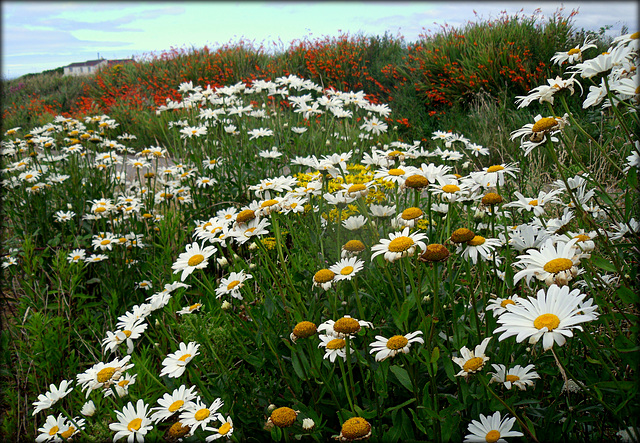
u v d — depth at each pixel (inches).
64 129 217.2
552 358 66.1
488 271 81.5
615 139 119.8
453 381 65.0
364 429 55.6
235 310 102.9
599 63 67.6
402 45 450.6
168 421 83.0
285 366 77.7
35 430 91.8
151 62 547.5
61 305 120.0
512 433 54.9
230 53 494.9
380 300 79.4
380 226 97.2
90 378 76.4
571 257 57.4
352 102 178.1
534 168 131.2
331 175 104.6
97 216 151.5
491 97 249.6
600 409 60.7
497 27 310.8
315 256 99.9
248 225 87.0
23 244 136.4
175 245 140.2
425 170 83.7
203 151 195.0
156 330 99.1
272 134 178.9
